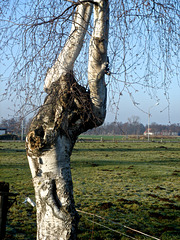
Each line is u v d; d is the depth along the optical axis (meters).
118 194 11.84
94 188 12.99
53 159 3.89
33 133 3.83
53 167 3.90
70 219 3.80
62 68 3.74
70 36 3.69
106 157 27.77
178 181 15.32
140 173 17.95
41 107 3.78
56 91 3.77
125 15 3.44
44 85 4.10
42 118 3.90
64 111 3.79
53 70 3.85
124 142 54.25
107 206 9.68
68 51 3.71
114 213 8.97
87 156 28.41
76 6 3.55
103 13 3.47
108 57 3.83
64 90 3.69
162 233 7.27
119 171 18.69
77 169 19.25
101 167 20.48
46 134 3.82
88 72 3.70
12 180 14.21
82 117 3.92
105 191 12.37
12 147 36.72
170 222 8.17
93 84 3.70
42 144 3.82
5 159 23.73
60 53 3.75
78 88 3.73
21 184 13.17
